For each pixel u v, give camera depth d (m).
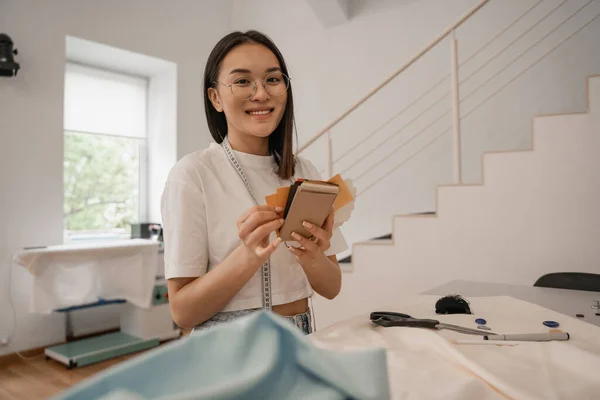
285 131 1.00
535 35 3.18
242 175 0.94
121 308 3.56
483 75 3.39
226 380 0.29
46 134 3.26
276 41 4.55
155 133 4.35
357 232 3.99
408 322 0.81
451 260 2.47
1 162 3.04
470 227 2.43
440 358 0.62
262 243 0.78
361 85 4.00
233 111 0.90
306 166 1.11
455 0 3.53
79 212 3.89
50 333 3.30
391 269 2.61
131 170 4.31
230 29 4.80
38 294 2.72
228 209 0.90
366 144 3.96
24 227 3.14
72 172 3.86
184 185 0.87
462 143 3.47
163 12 4.06
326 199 0.75
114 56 3.87
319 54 4.26
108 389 0.28
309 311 1.00
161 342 3.46
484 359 0.63
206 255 0.88
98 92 4.04
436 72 3.61
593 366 0.57
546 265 2.27
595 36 2.96
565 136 2.24
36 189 3.21
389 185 3.82
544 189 2.28
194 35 4.35
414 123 3.70
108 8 3.63
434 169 3.60
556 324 0.83
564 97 3.07
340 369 0.34
